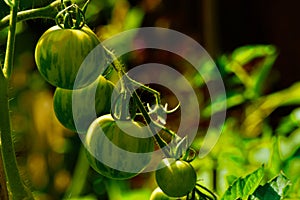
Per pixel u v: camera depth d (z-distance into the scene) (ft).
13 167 3.22
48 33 3.15
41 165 8.31
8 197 3.26
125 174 3.24
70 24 3.16
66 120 3.28
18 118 8.18
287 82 11.32
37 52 3.14
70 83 3.15
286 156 5.04
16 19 3.18
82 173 6.96
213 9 10.85
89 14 7.39
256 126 7.29
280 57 11.38
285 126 6.21
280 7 11.44
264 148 5.73
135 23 7.98
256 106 7.22
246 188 3.41
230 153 5.61
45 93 8.40
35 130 8.29
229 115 8.27
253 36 11.48
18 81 8.24
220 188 5.19
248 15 11.51
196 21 10.73
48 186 8.33
